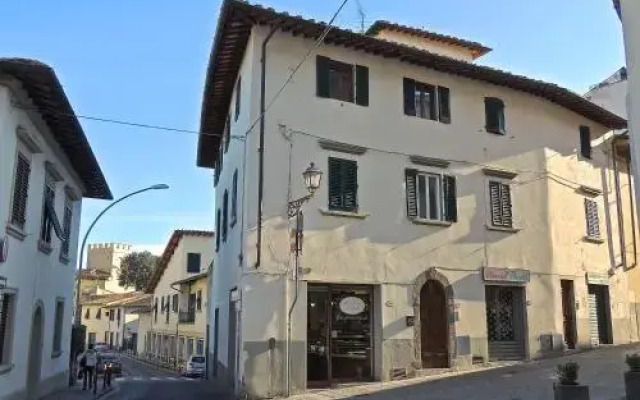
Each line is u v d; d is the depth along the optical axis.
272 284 17.92
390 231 19.89
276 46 19.19
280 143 18.72
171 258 55.84
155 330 62.06
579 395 11.91
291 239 18.25
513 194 22.89
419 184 20.88
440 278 20.56
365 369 19.12
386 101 20.66
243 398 17.17
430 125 21.39
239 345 18.16
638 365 12.39
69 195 21.86
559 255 23.70
